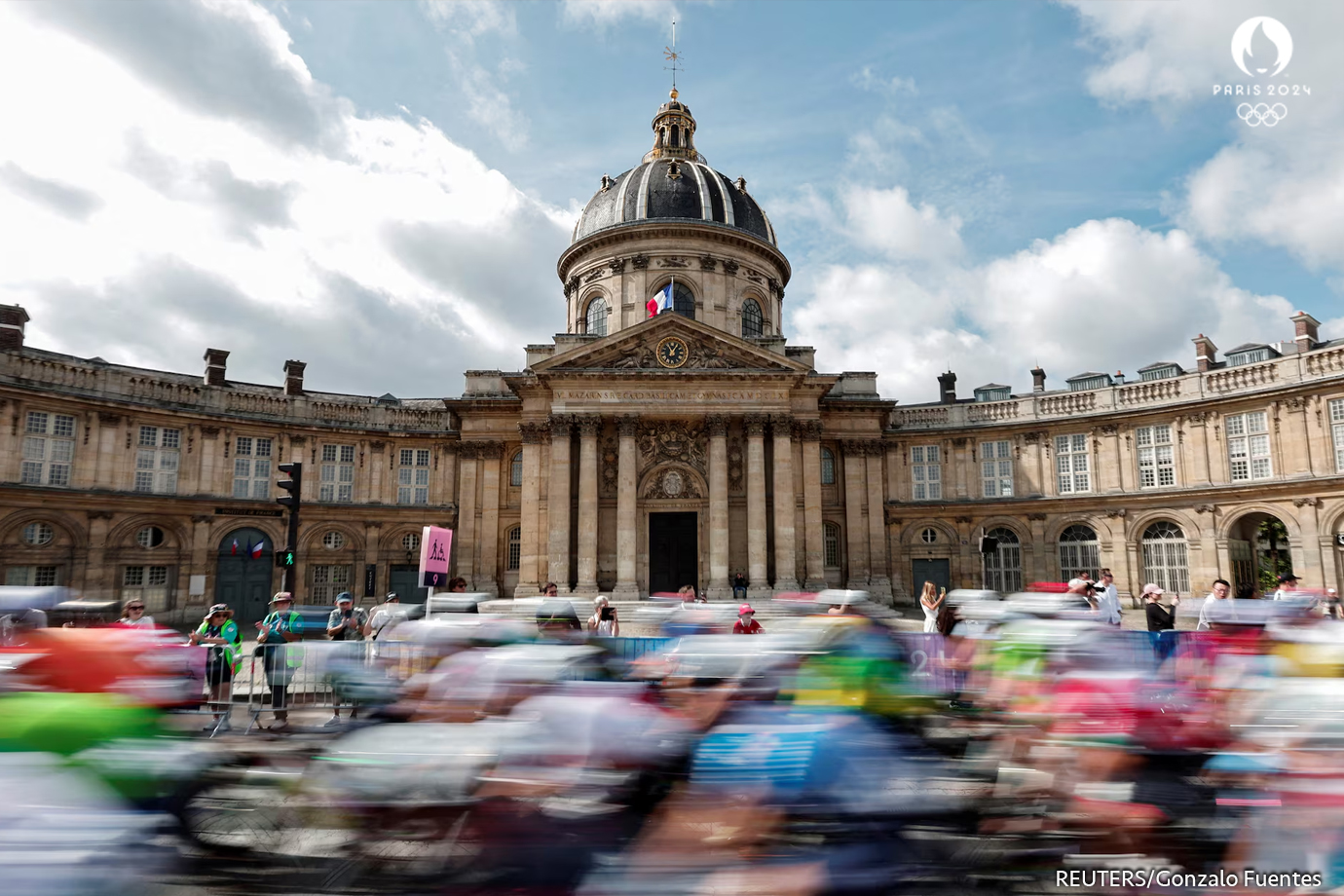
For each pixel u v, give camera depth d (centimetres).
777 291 3600
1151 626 980
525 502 2752
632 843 430
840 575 2933
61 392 2398
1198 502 2530
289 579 1509
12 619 877
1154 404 2672
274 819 454
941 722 632
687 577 2739
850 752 479
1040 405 2922
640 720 473
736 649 635
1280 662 636
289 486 1527
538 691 527
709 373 2650
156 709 528
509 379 2809
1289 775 446
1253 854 442
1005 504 2892
